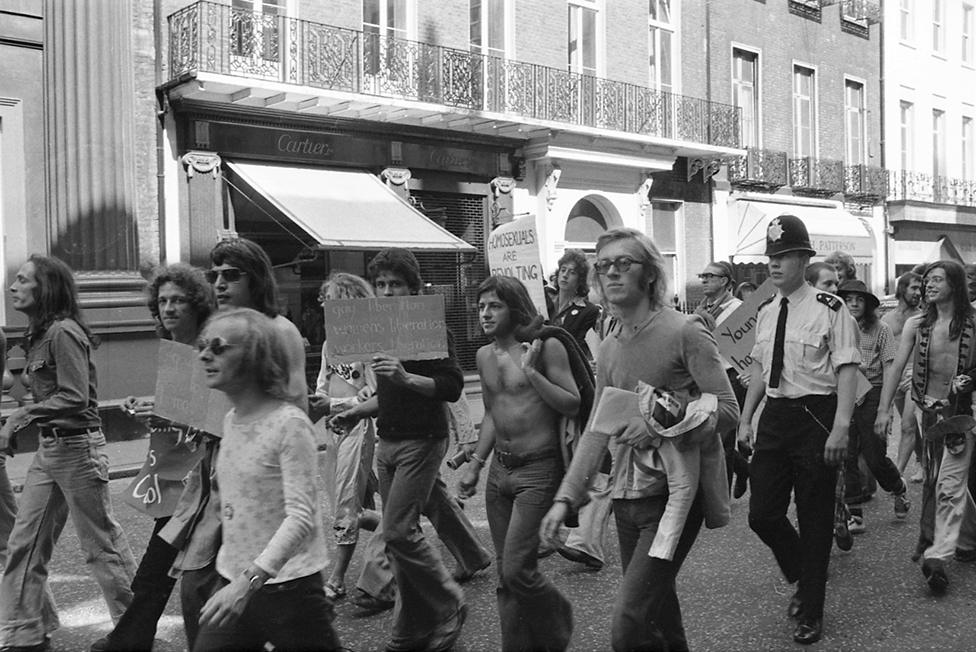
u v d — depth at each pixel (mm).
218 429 3590
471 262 17703
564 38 19359
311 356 15117
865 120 28156
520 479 4188
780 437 4949
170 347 4008
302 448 3033
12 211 12445
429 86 16500
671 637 3846
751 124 24203
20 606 4750
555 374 4148
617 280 3625
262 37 14312
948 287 5922
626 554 3727
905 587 5750
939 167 31734
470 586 5805
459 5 17422
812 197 25812
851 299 7383
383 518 4559
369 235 14078
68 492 4688
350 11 15680
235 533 3047
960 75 32438
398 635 4598
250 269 3998
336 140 15531
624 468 3658
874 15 28047
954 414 5863
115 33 12906
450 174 17281
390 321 4480
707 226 22578
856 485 7129
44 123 12703
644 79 21078
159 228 13656
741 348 6836
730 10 23375
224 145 14242
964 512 5730
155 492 3967
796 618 4965
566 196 19078
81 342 4711
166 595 3914
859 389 4848
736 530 7250
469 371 17625
